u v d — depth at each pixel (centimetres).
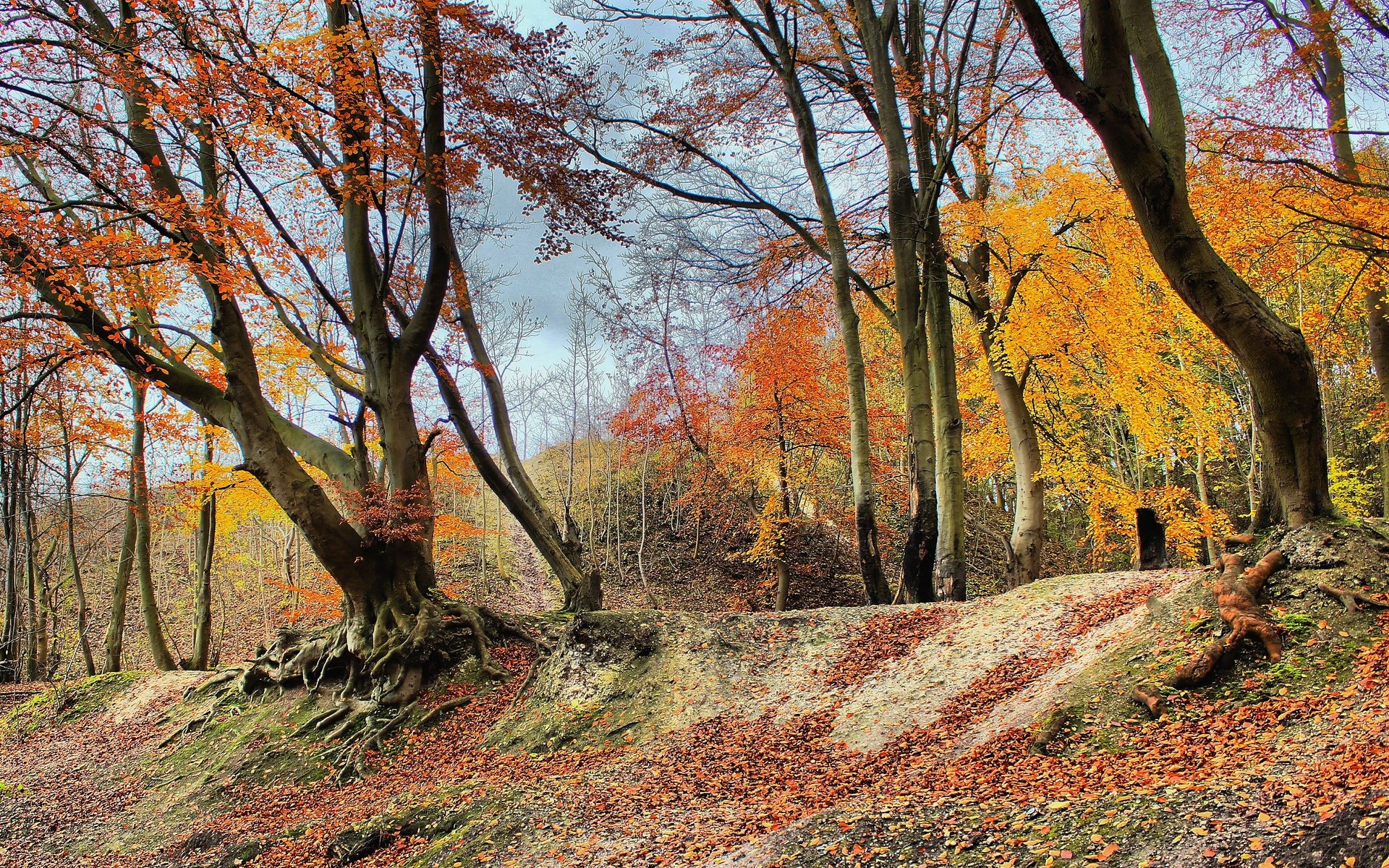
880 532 3139
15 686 2477
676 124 1836
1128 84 858
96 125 1355
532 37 1470
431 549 1938
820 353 3041
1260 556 923
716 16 1728
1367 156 1402
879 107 1609
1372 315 1511
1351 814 461
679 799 938
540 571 4400
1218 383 2475
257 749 1570
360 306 1736
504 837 912
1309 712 678
